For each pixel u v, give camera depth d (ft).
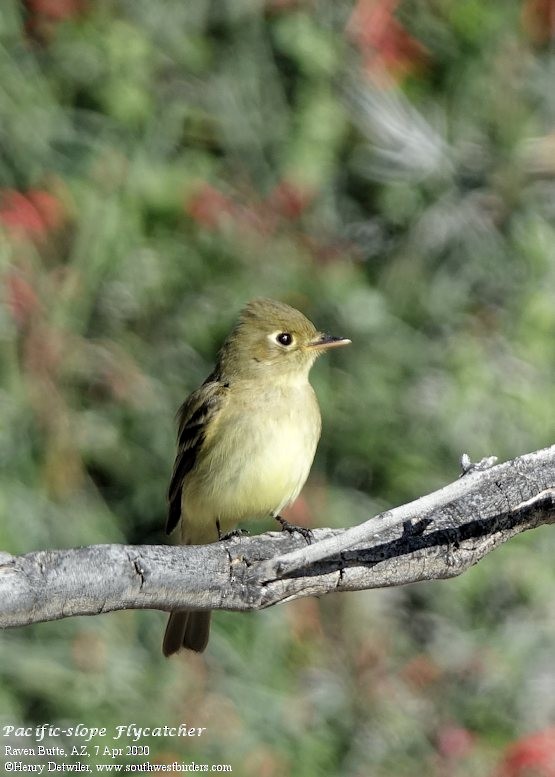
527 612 40.98
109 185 41.50
